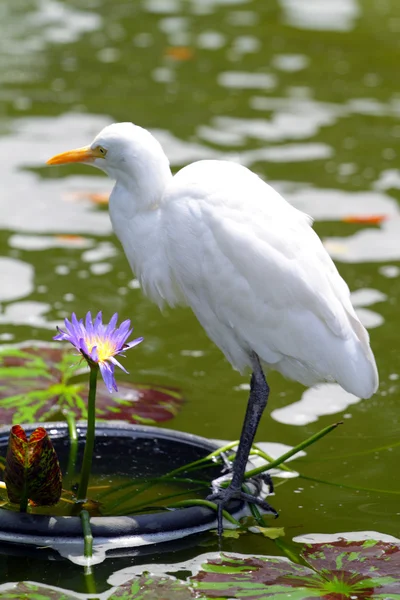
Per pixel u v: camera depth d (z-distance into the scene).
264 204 5.95
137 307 9.02
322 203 11.39
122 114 14.21
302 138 13.66
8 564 5.21
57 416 6.96
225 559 5.29
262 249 5.82
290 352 5.96
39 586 4.96
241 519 5.83
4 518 5.45
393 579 5.04
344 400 7.52
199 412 7.19
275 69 17.06
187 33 19.23
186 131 13.57
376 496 6.15
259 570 5.14
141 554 5.35
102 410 7.09
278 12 21.42
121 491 6.11
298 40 19.06
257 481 6.23
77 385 7.45
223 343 6.31
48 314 8.69
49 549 5.35
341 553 5.31
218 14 21.00
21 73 16.08
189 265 6.03
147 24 19.83
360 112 14.98
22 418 6.86
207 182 6.01
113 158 6.17
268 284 5.84
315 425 7.09
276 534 5.64
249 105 15.03
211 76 16.50
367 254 10.20
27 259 9.84
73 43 18.09
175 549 5.42
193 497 6.13
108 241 10.45
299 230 5.98
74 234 10.53
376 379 5.93
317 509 5.97
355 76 16.84
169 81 16.09
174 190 6.10
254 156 12.77
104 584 5.02
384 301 9.16
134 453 6.54
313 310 5.84
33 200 11.33
